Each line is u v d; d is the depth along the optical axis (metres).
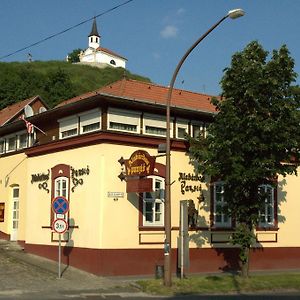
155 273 20.55
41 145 24.56
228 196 20.00
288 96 19.36
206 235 23.42
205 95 28.39
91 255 20.97
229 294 17.73
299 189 26.98
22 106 38.12
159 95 25.55
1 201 29.92
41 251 24.27
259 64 19.22
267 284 19.44
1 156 30.36
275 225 25.78
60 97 77.94
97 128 22.11
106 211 20.83
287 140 18.98
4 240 28.80
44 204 24.36
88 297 15.93
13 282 18.47
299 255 26.50
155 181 22.28
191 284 18.56
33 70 111.69
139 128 22.58
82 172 22.05
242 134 19.05
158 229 21.97
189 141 21.19
